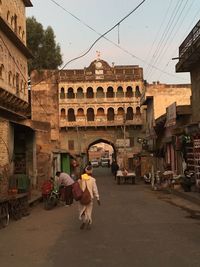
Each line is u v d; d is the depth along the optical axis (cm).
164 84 4584
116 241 1016
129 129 6531
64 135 6481
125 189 3161
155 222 1345
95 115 6469
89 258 834
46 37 6438
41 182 2997
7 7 2688
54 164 3591
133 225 1284
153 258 818
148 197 2389
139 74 6481
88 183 1266
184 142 2656
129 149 6469
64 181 2012
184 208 1764
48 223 1399
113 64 6788
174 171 3306
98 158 12594
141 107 6406
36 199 2088
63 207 1950
